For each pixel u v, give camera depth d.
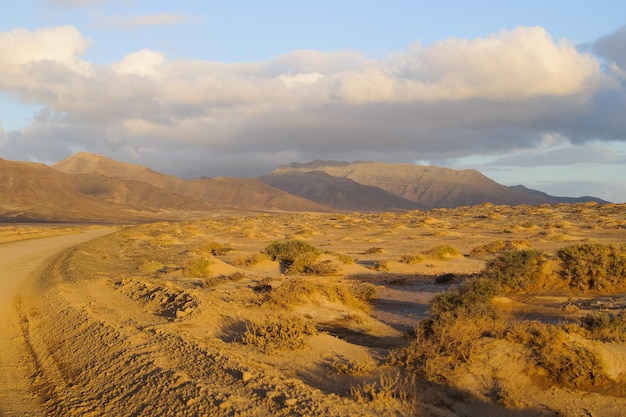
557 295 18.47
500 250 33.81
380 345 12.55
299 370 9.96
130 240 58.81
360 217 92.56
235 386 8.28
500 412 8.47
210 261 27.52
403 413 7.98
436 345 10.09
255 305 16.50
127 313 15.23
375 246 43.16
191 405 7.59
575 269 19.08
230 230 73.12
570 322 14.20
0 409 8.20
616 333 11.18
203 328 13.11
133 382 8.98
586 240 38.66
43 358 11.11
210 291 20.09
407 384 9.12
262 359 10.51
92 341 11.70
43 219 159.38
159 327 12.58
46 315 15.32
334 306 16.61
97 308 15.98
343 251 40.47
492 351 9.88
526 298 18.27
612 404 8.73
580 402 8.81
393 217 84.69
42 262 31.53
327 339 11.83
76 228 94.00
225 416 7.11
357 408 7.80
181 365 9.57
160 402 7.94
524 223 53.72
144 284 19.28
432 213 88.69
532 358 9.65
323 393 8.30
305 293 16.66
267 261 29.75
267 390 8.02
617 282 18.64
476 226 58.28
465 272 25.81
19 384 9.52
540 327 10.21
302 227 70.94
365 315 16.34
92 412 8.06
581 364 9.37
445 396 8.85
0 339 12.78
